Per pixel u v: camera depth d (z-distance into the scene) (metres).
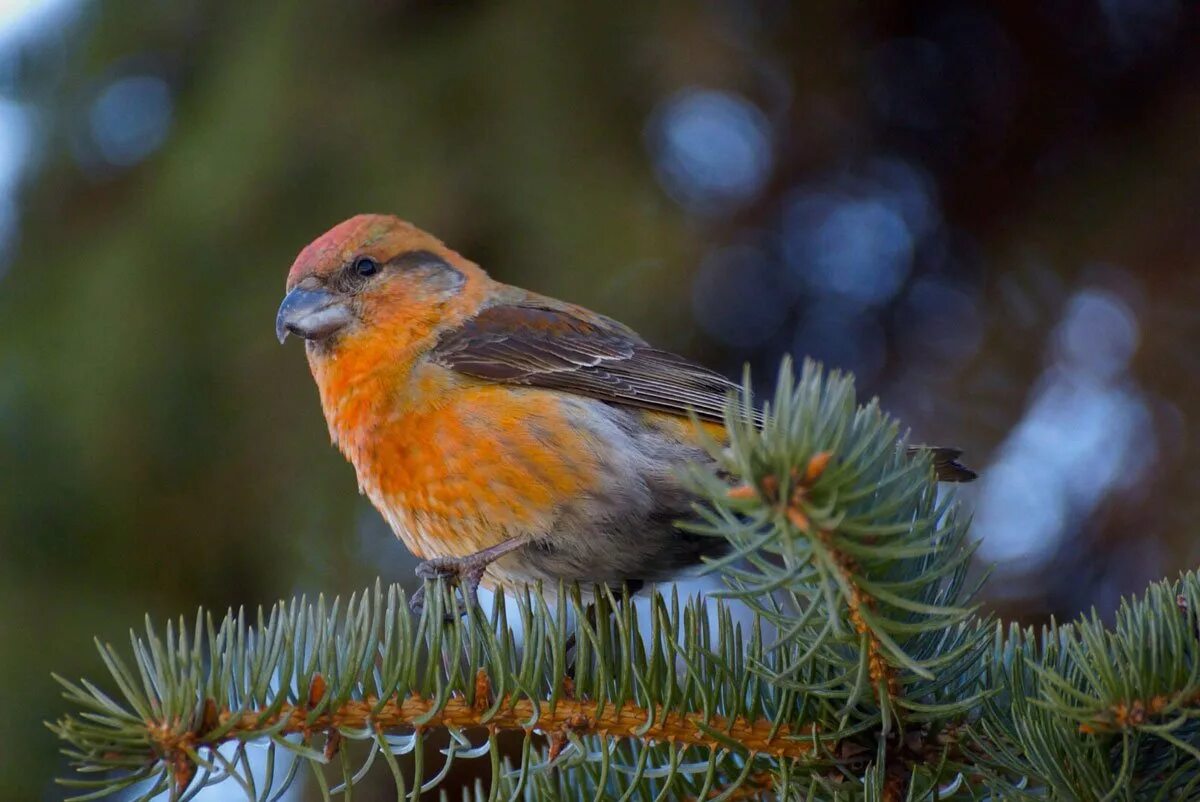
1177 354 10.05
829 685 4.99
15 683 10.36
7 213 11.36
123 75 11.45
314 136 10.63
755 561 4.46
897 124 11.43
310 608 5.16
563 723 5.33
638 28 10.62
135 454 10.60
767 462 4.14
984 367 10.75
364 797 10.24
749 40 10.76
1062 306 10.60
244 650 4.99
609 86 10.65
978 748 5.27
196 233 10.56
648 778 5.75
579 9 10.72
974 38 11.29
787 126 11.14
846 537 4.36
